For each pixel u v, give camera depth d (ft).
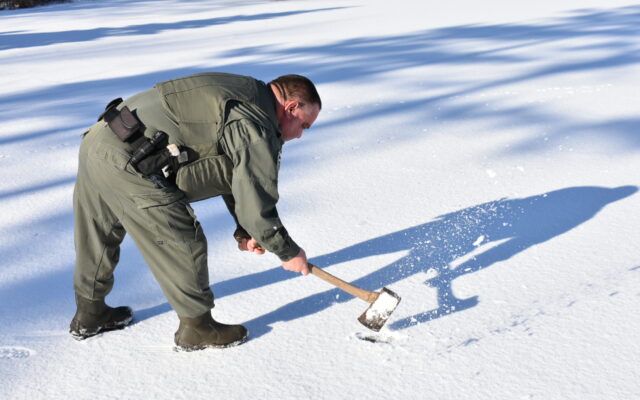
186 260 7.01
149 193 6.67
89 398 6.80
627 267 8.98
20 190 13.34
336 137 16.19
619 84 19.97
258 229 6.75
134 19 57.06
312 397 6.68
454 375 6.89
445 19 41.27
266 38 36.65
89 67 28.91
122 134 6.56
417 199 11.91
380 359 7.26
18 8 86.84
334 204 11.87
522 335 7.53
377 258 9.71
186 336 7.47
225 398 6.73
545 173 12.88
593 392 6.49
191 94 6.63
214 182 6.91
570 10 42.24
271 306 8.51
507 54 26.66
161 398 6.77
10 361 7.45
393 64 25.77
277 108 7.02
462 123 16.83
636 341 7.29
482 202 11.61
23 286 9.29
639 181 12.12
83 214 7.27
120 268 9.71
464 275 9.05
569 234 10.09
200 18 54.49
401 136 15.97
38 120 19.15
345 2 64.69
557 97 18.85
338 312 8.29
